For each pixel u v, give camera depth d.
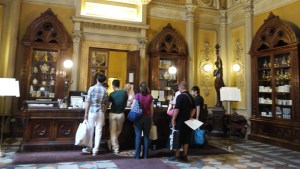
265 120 7.12
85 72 7.99
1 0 7.21
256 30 8.08
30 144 5.23
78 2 7.97
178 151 4.91
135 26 8.50
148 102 4.99
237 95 6.01
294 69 6.30
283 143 6.43
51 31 7.54
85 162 4.64
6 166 4.27
